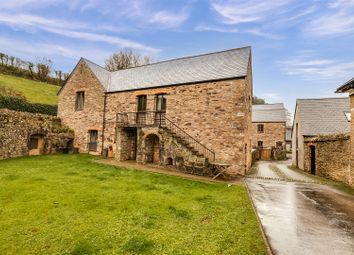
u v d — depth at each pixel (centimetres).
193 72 1510
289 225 534
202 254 390
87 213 562
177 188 857
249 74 1507
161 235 457
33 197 665
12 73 3256
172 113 1459
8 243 413
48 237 438
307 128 1652
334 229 516
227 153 1271
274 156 2991
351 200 775
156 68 1773
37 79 3538
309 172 1564
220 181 1033
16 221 505
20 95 2473
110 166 1222
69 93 1927
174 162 1233
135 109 1608
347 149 1073
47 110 2088
